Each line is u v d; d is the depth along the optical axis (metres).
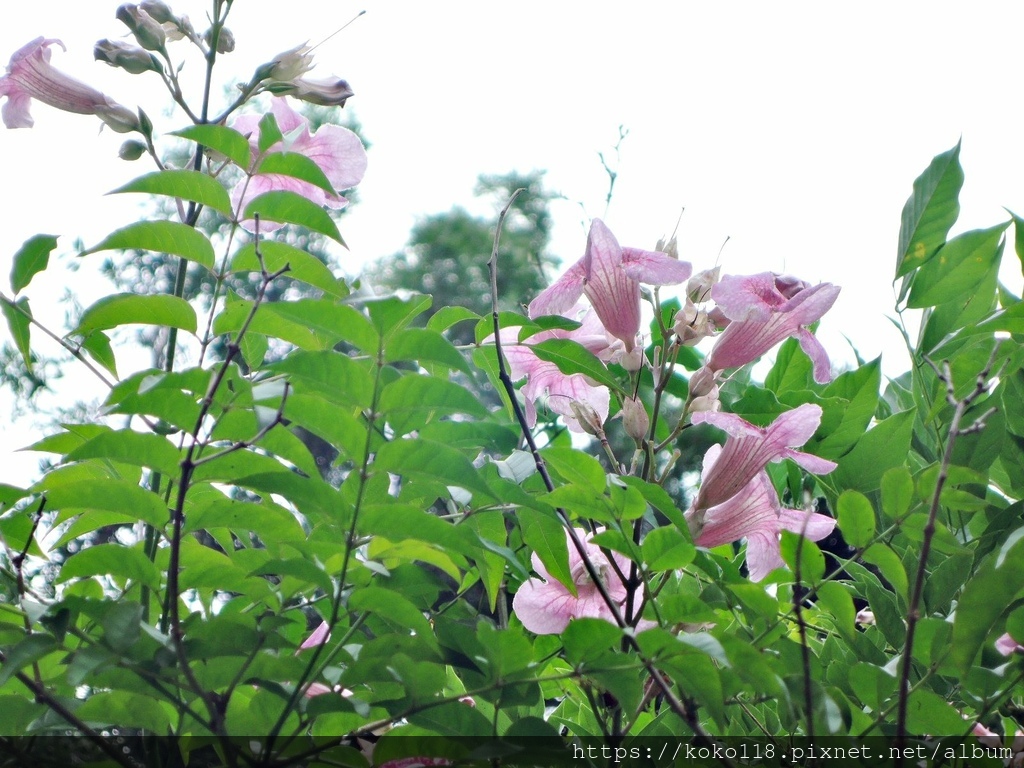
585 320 2.27
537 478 2.00
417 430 1.67
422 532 1.36
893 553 1.64
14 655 1.28
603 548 1.73
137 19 2.16
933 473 1.61
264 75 2.25
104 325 1.69
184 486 1.29
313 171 1.74
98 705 1.38
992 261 2.28
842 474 2.25
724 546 2.27
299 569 1.36
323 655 1.57
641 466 2.15
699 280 2.06
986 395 2.19
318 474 1.43
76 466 1.75
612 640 1.36
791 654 1.58
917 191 2.31
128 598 1.81
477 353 2.20
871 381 2.30
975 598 1.48
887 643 2.13
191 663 1.40
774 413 2.18
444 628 1.50
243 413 1.36
